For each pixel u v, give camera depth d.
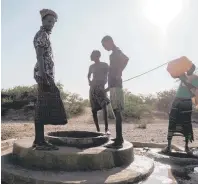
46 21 5.07
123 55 5.73
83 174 4.63
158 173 5.36
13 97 19.67
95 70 7.36
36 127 5.10
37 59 4.96
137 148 7.74
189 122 7.00
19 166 4.98
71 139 5.40
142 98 23.41
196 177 5.27
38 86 5.12
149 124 15.89
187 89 6.89
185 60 6.84
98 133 6.41
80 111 19.67
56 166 4.77
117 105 5.63
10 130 10.02
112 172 4.81
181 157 6.71
